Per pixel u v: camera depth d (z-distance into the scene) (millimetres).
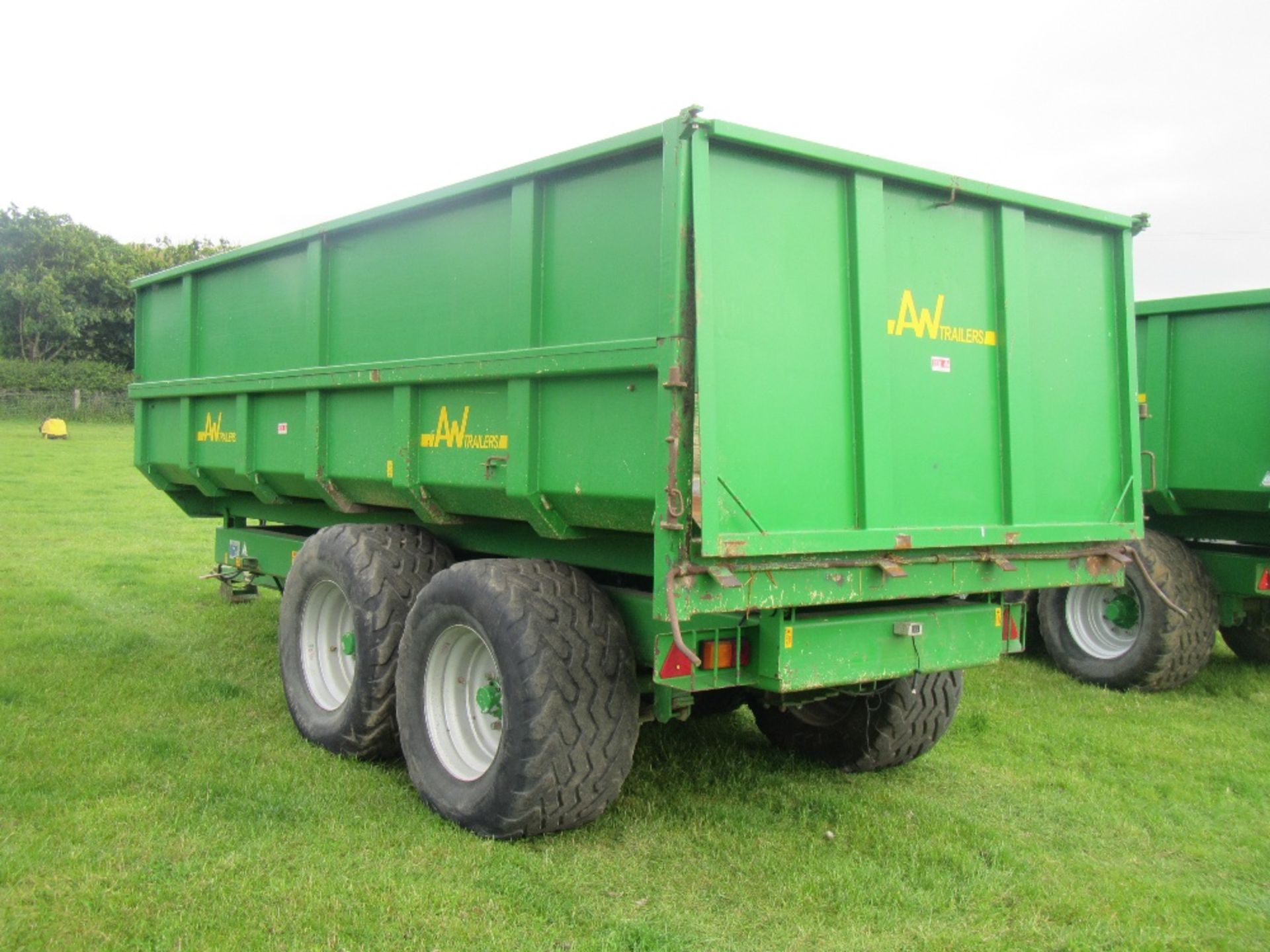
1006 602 4535
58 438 30859
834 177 3803
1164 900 3783
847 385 3799
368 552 4980
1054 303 4520
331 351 5461
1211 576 7383
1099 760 5500
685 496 3307
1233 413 7180
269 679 6410
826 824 4379
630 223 3703
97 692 5965
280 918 3311
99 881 3523
